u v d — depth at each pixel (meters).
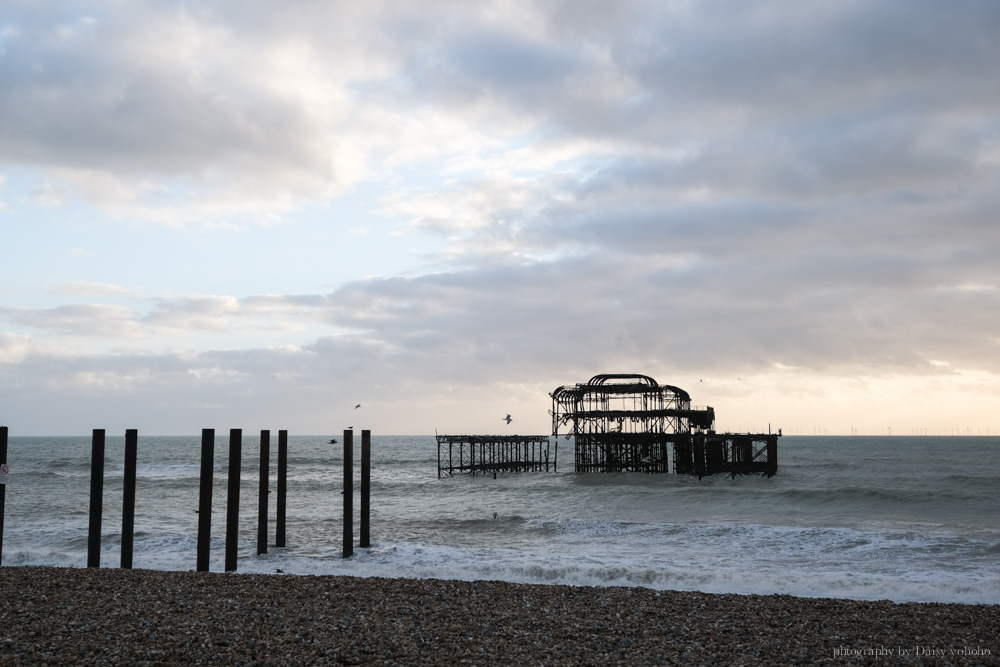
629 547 29.75
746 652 13.98
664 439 70.81
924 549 28.56
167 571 20.88
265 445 27.30
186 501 46.75
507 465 81.81
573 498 49.84
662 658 13.47
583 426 75.31
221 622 14.88
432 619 15.73
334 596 17.75
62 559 26.20
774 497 47.38
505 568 24.22
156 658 12.54
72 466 91.94
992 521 38.16
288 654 12.94
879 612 17.27
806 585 22.17
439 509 44.03
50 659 12.36
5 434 22.12
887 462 107.56
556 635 14.79
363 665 12.52
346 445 27.22
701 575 23.11
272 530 33.69
